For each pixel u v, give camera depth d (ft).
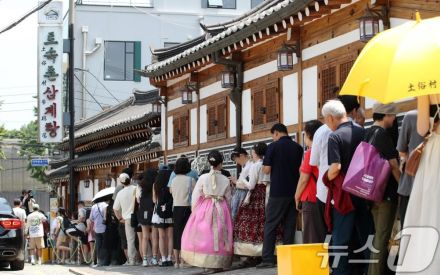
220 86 57.93
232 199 44.78
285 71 46.91
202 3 142.51
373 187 26.91
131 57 139.64
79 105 136.36
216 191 42.83
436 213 22.47
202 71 61.41
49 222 88.84
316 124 34.04
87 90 135.54
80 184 111.34
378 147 27.32
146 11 140.36
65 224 75.87
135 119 80.74
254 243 41.93
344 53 39.83
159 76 66.54
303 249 26.37
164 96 71.41
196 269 46.55
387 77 21.38
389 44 22.15
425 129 22.97
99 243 60.85
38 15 95.76
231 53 52.37
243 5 143.33
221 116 57.88
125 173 56.70
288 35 44.50
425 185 22.74
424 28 21.86
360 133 29.60
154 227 50.98
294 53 45.11
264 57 49.96
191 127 64.80
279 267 27.27
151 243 53.78
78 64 137.49
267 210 39.65
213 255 42.04
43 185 209.26
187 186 47.03
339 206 29.19
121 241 58.39
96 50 138.21
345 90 22.66
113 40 138.92
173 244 49.01
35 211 76.74
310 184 33.81
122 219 56.44
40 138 95.30
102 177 100.68
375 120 28.81
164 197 50.08
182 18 141.59
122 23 139.44
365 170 27.04
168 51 68.33
